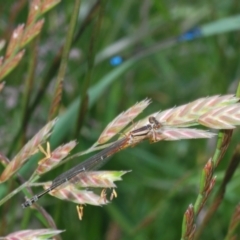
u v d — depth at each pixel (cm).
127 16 50
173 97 51
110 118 42
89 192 18
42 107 39
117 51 40
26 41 20
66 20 42
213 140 43
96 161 18
